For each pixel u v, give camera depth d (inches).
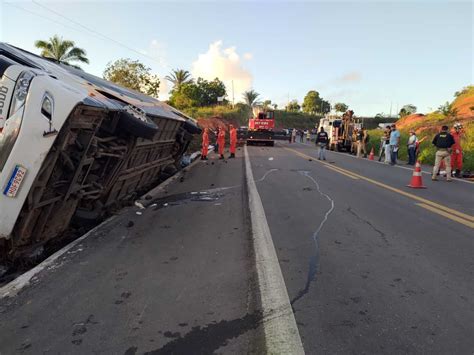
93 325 141.9
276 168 655.1
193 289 172.1
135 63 1501.0
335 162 796.6
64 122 177.3
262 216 305.7
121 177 303.0
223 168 647.8
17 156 172.9
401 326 142.8
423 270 196.5
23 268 201.9
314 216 308.0
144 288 172.7
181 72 2600.9
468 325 143.9
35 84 177.2
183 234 256.1
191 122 573.0
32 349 127.3
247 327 140.9
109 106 223.9
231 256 214.1
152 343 130.9
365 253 221.0
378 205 354.0
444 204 363.3
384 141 861.8
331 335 136.3
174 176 532.1
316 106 5093.5
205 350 127.0
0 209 172.9
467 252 224.8
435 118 1544.0
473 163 683.4
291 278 184.9
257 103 3718.0
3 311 151.0
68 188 211.5
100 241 238.4
